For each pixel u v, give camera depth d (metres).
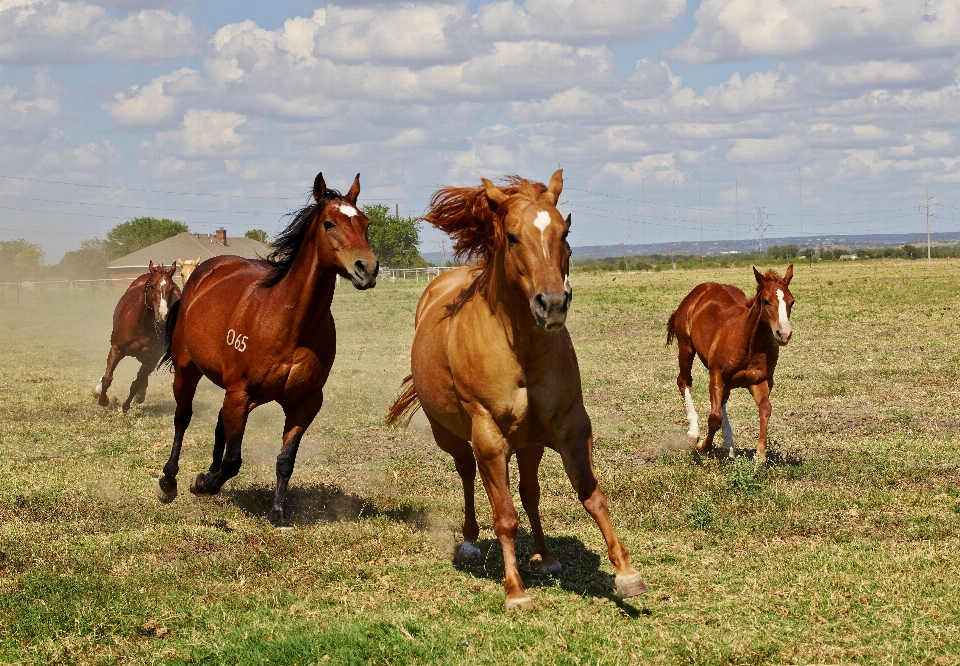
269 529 7.31
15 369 19.48
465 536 6.66
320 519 7.59
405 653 4.75
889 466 8.73
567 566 6.27
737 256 123.25
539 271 4.98
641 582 5.13
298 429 7.64
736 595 5.49
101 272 80.88
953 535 6.64
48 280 74.19
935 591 5.40
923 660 4.52
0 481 9.01
